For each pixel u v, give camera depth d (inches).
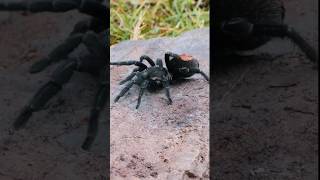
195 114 22.1
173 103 22.8
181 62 23.4
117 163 21.3
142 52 24.6
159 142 21.6
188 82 23.5
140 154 21.4
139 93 23.1
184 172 20.8
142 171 20.9
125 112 22.7
